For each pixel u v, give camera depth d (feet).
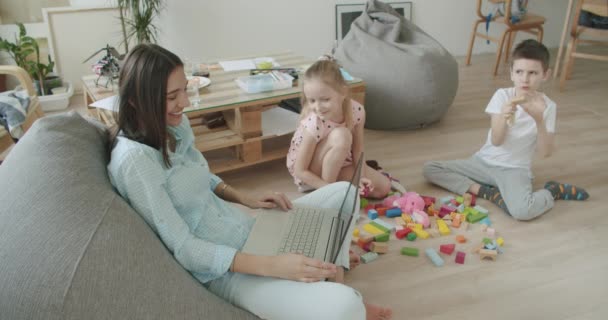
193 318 3.15
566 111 10.79
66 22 11.06
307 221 4.66
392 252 5.96
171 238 3.55
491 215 6.79
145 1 10.88
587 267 5.67
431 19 14.85
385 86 9.45
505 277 5.50
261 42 13.14
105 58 7.88
